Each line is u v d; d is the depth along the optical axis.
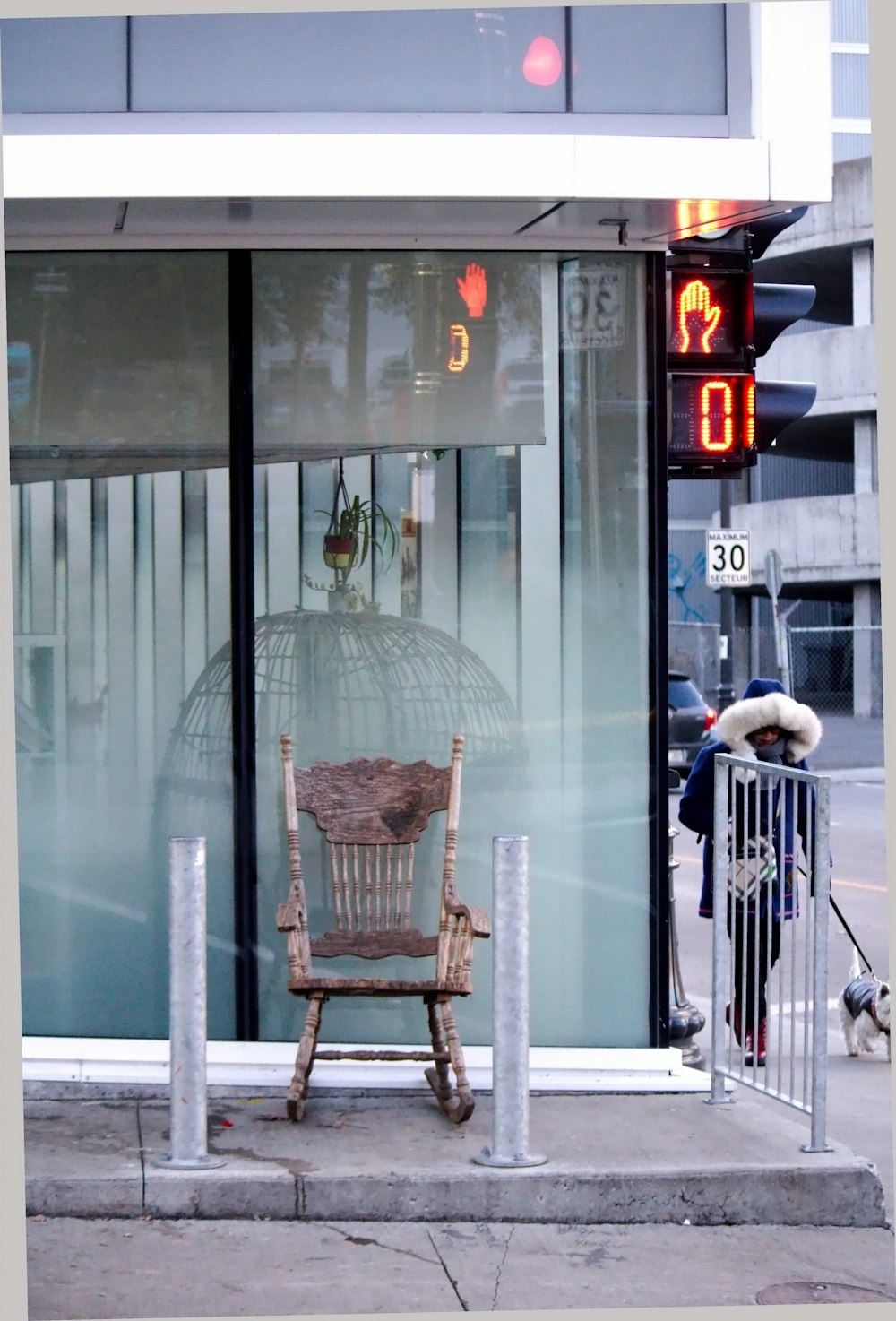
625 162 5.84
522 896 5.55
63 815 6.59
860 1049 8.17
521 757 6.68
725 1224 5.47
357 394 6.61
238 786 6.56
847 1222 5.52
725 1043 6.41
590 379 6.66
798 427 34.38
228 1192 5.30
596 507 6.68
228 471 6.58
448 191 5.79
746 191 5.91
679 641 36.81
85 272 6.53
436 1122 6.03
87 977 6.58
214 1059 6.43
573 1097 6.48
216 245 6.47
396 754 6.65
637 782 6.70
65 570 6.59
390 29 6.26
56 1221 5.25
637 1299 4.78
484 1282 4.88
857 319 32.16
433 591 6.66
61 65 6.19
